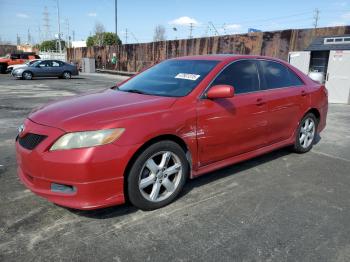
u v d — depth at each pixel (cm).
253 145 438
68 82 2014
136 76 469
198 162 374
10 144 573
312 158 524
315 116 554
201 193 384
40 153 299
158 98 362
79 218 323
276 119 464
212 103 377
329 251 278
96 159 292
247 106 414
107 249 276
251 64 447
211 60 427
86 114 316
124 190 321
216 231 305
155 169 334
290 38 1524
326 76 1188
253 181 423
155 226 311
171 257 267
